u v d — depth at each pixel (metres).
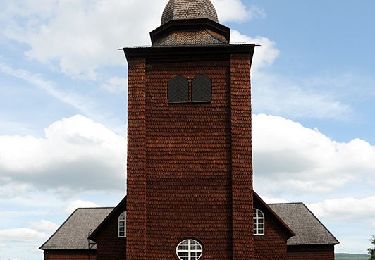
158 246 23.56
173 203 23.95
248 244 23.00
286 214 46.09
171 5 27.70
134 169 24.20
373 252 60.56
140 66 25.25
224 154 24.22
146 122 24.80
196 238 23.53
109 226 31.09
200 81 25.08
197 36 26.66
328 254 42.50
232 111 24.38
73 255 46.81
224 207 23.72
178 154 24.41
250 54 25.55
